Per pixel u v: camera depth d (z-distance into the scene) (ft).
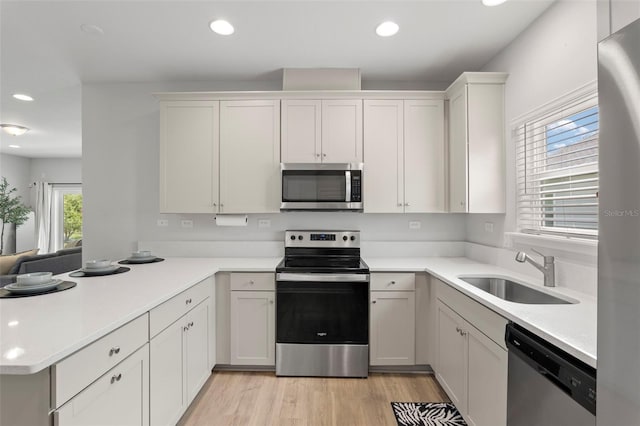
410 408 6.40
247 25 6.60
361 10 6.13
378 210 8.38
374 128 8.36
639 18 1.75
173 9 6.06
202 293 6.80
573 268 5.32
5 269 12.65
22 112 11.96
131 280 6.02
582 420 3.04
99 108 9.43
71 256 13.37
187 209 8.47
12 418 3.04
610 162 1.85
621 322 1.82
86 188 9.50
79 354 3.31
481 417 5.06
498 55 7.70
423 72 8.82
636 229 1.75
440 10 6.11
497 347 4.56
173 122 8.45
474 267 7.54
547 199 5.96
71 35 6.89
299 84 8.58
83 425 3.37
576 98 5.32
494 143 7.32
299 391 6.97
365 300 7.45
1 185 18.88
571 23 5.42
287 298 7.49
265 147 8.40
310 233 9.08
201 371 6.71
